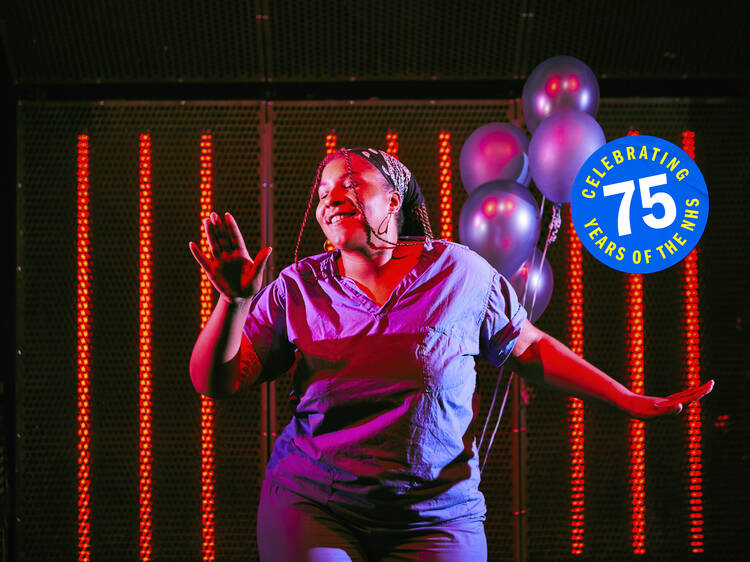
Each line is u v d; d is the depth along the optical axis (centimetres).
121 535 262
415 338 124
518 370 146
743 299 268
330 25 262
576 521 263
